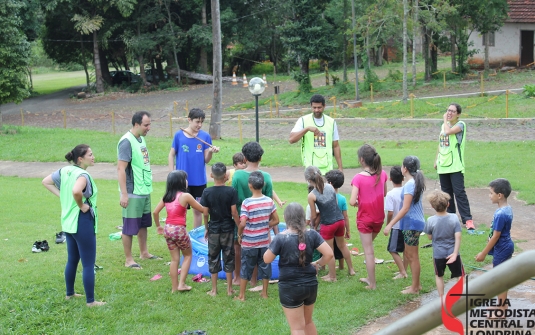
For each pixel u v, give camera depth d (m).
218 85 24.06
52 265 8.19
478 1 31.92
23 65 25.09
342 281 7.71
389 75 37.62
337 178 7.75
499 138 20.20
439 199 6.34
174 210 7.18
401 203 7.48
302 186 14.47
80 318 6.50
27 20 41.22
